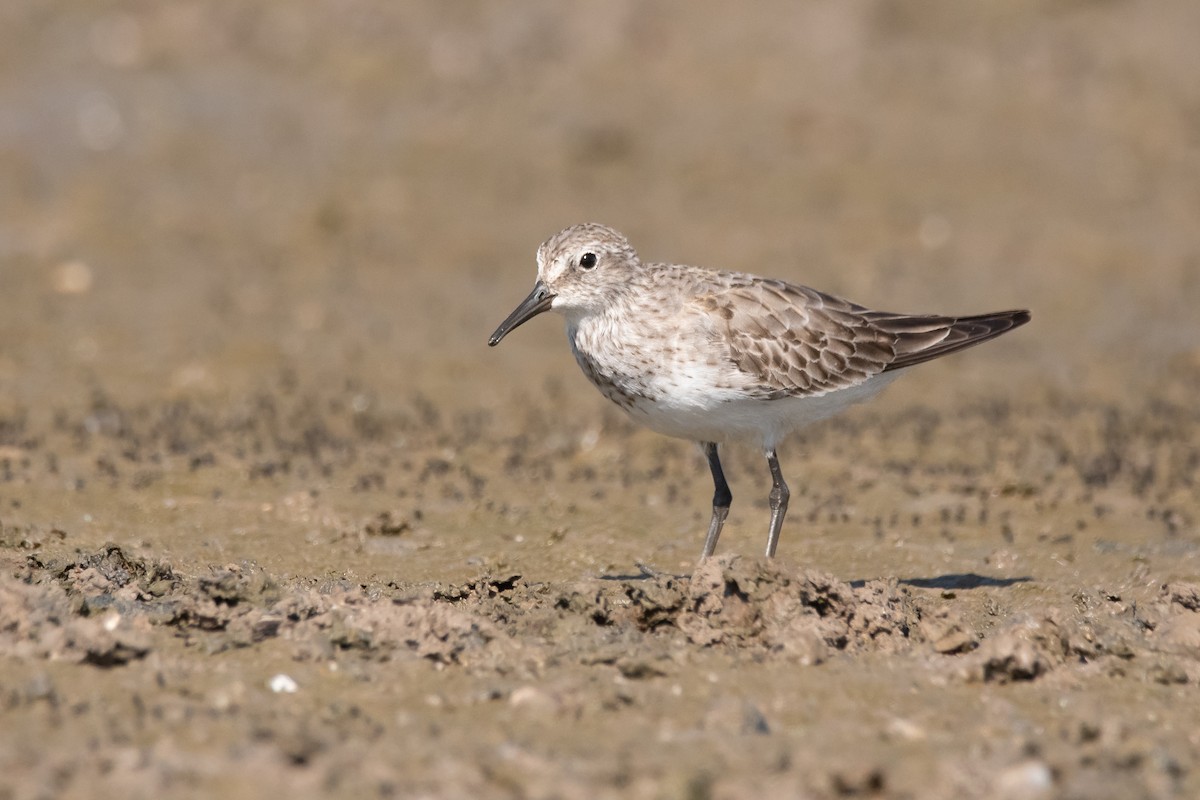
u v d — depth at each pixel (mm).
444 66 28688
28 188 24031
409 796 7203
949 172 25812
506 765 7570
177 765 7410
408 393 17625
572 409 17250
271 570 11516
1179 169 26062
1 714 7984
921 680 9172
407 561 11961
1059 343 20188
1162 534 13195
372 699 8500
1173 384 18578
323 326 20078
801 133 26844
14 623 9164
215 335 19422
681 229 23734
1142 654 9742
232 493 13672
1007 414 17266
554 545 12594
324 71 28328
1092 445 16094
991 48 29359
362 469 14688
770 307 11375
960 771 7613
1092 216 24516
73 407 16422
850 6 29734
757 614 9750
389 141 26391
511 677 8922
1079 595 11055
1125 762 7914
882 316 11820
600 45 29312
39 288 20797
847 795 7359
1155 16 30141
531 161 25906
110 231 22844
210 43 28734
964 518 13617
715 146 26438
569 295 11352
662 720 8312
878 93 28031
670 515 13609
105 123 26031
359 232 23469
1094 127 27266
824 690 8883
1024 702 8898
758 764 7664
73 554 11211
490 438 16031
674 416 11375
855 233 23828
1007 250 23328
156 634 9398
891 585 10359
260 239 23094
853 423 16875
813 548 12711
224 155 25609
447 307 21109
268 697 8453
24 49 27875
